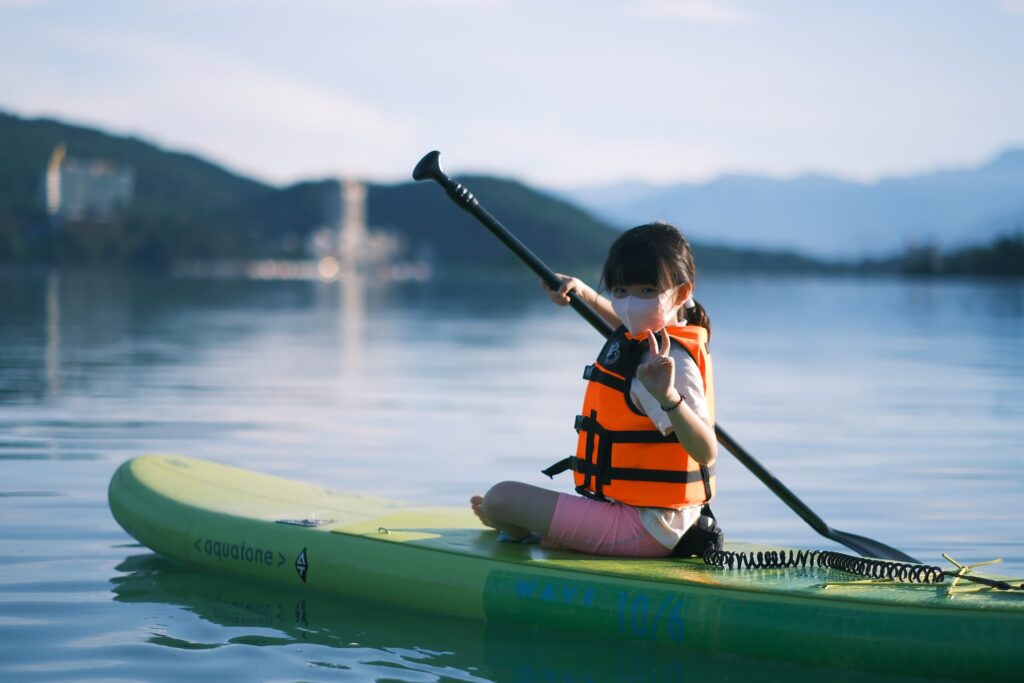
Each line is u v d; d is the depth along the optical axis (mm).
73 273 79688
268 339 15227
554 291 3357
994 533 4289
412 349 13695
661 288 2914
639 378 2717
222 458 5801
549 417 7562
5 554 3832
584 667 2736
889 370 11461
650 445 2996
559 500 3100
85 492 4805
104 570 3652
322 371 10695
